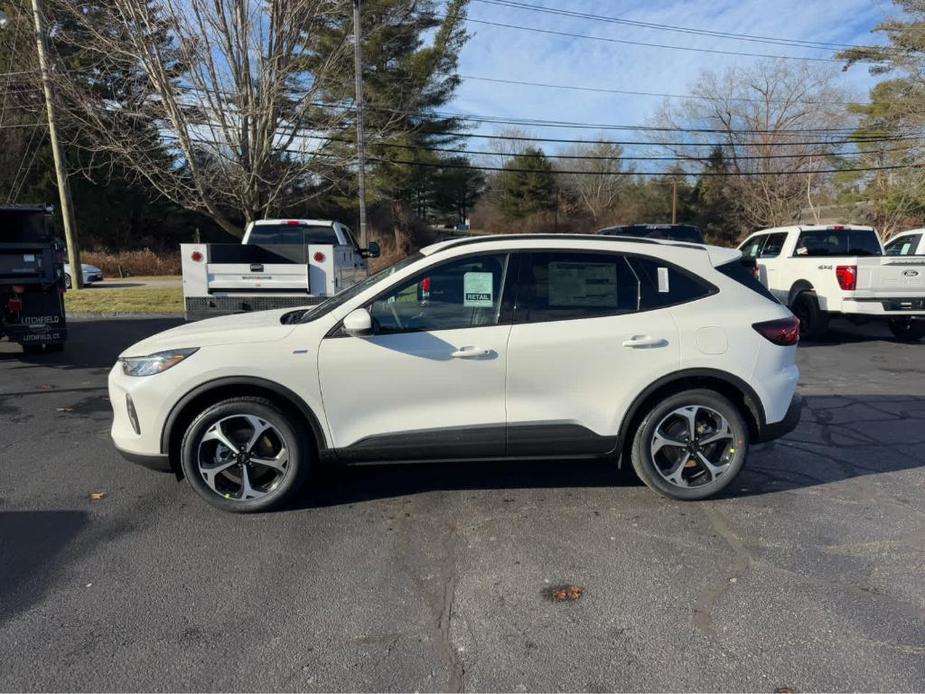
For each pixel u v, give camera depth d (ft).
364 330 13.03
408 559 12.07
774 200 138.62
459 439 13.82
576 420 13.92
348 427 13.69
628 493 15.07
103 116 43.04
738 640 9.63
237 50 42.11
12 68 61.93
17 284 28.78
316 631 9.89
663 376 13.87
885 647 9.45
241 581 11.30
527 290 13.92
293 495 14.02
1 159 96.73
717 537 12.89
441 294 13.87
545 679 8.83
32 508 14.39
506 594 10.89
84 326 43.50
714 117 150.10
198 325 15.21
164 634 9.81
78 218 122.11
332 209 131.13
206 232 146.10
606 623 10.07
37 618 10.20
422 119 106.32
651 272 14.21
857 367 30.30
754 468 16.69
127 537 12.97
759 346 14.03
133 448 13.66
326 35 54.54
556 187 201.26
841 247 39.63
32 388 26.21
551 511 14.11
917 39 93.66
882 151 109.70
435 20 92.43
